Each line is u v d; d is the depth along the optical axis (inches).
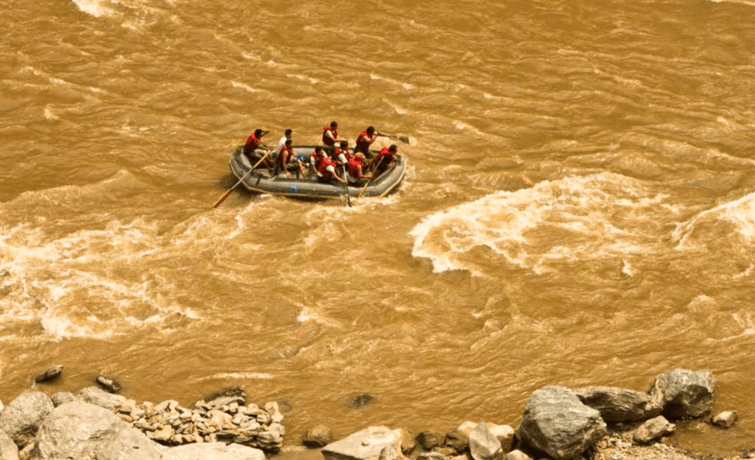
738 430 1761.8
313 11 3764.8
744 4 3789.4
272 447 1772.9
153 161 2851.9
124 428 1660.9
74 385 1982.0
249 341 2116.1
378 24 3671.3
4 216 2566.4
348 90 3255.4
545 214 2600.9
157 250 2448.3
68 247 2453.2
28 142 2920.8
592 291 2260.1
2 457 1660.9
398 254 2429.9
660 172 2795.3
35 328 2155.5
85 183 2728.8
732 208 2576.3
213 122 3070.9
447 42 3555.6
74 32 3622.0
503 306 2210.9
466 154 2910.9
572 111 3137.3
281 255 2423.7
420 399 1920.5
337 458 1696.6
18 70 3351.4
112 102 3166.8
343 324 2166.6
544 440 1643.7
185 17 3722.9
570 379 1962.4
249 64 3417.8
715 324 2123.5
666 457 1665.8
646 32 3622.0
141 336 2138.3
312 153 2711.6
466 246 2454.5
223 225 2549.2
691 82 3307.1
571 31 3631.9
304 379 1993.1
